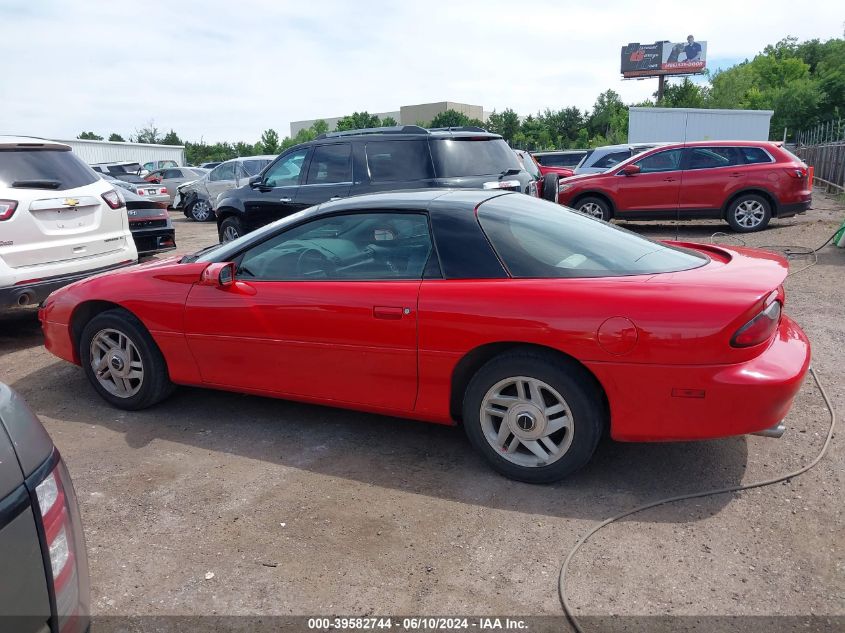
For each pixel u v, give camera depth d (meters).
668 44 86.75
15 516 1.59
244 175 16.92
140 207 8.09
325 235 3.71
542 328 3.03
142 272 4.19
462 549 2.77
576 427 3.09
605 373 2.96
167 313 3.99
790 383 2.87
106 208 6.37
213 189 17.25
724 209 11.41
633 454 3.55
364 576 2.61
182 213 21.25
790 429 3.76
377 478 3.37
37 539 1.64
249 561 2.72
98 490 3.31
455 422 3.48
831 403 4.08
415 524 2.95
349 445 3.75
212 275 3.74
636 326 2.89
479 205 3.58
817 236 10.50
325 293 3.55
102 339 4.27
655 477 3.30
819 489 3.13
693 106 55.53
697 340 2.84
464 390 3.43
